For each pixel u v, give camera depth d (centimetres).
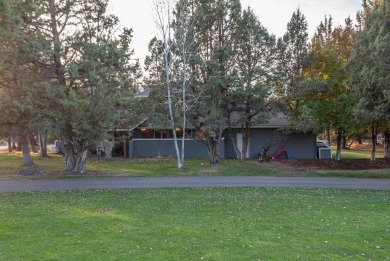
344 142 5128
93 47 2086
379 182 2073
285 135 3312
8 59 2016
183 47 2598
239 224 1094
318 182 2059
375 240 945
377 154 4184
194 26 2689
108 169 2595
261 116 2864
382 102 2166
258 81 2922
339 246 894
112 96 2111
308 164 2894
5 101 2020
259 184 1966
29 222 1112
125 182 2028
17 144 4812
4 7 1902
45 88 2042
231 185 1927
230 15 2794
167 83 2566
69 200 1475
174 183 1995
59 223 1102
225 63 2720
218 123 2744
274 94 3019
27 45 2009
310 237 964
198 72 2786
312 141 3409
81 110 2002
